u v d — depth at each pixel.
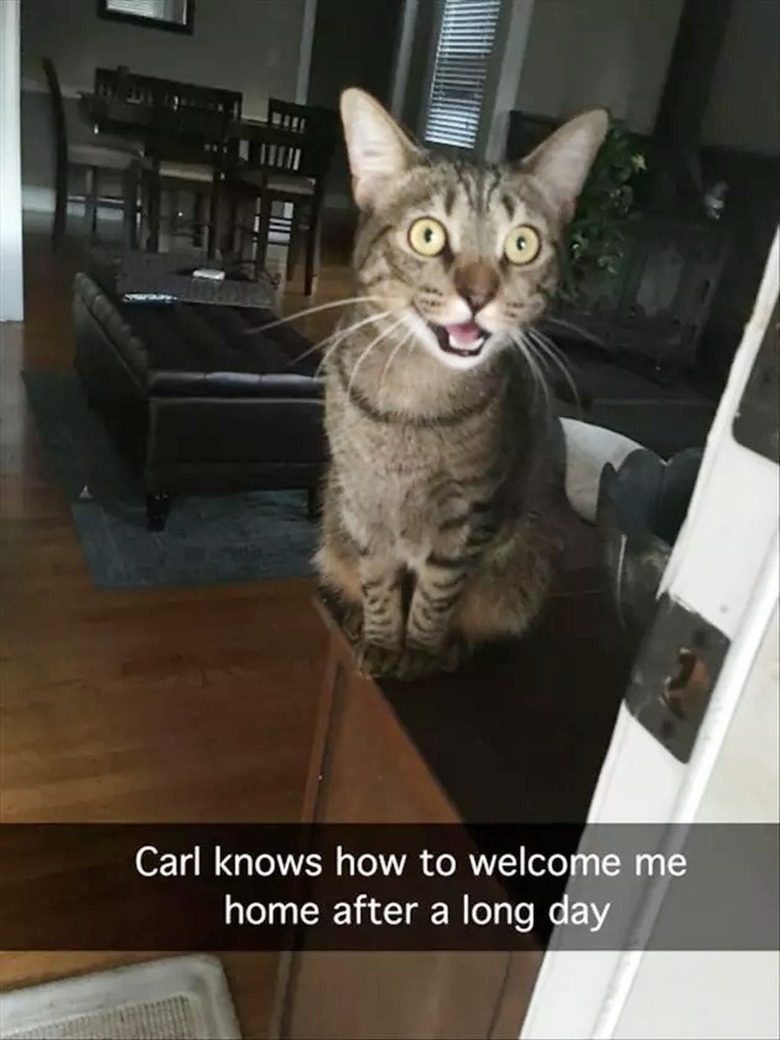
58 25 5.51
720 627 0.44
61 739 1.80
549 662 0.92
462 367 0.88
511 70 2.53
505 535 0.94
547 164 0.92
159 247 5.14
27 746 1.77
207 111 4.60
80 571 2.30
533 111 2.32
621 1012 0.54
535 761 0.79
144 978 1.40
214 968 1.43
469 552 0.92
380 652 0.93
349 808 0.98
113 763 1.76
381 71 6.16
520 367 0.97
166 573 2.35
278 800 1.74
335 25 6.09
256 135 4.52
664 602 0.47
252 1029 1.36
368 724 0.91
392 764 0.87
